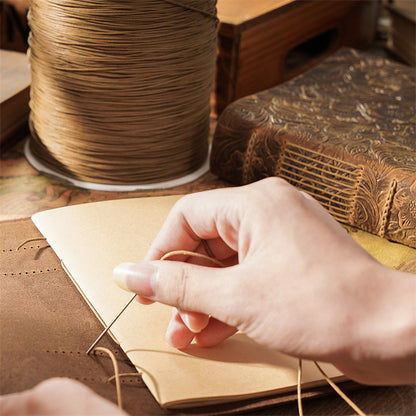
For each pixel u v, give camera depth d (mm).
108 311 549
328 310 382
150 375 474
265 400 469
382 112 820
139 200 737
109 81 671
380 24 1546
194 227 492
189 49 696
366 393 499
